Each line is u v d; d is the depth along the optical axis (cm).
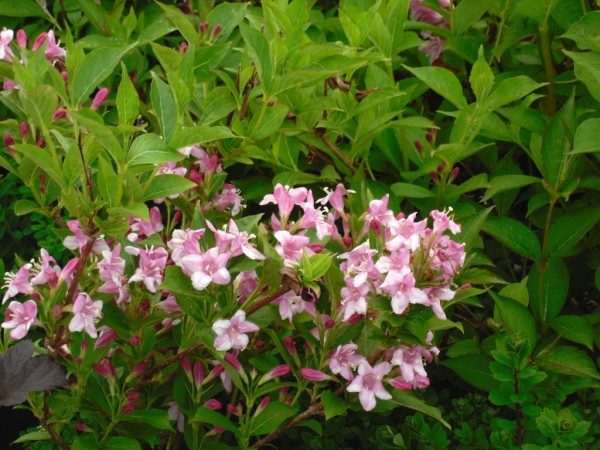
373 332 67
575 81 91
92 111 62
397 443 76
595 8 91
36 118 65
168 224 82
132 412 71
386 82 87
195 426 74
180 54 80
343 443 87
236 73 88
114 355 75
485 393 87
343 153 86
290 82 74
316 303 69
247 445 71
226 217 83
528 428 76
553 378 78
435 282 64
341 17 83
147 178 68
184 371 74
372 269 64
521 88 76
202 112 83
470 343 83
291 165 87
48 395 75
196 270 62
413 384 70
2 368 67
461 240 77
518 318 78
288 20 75
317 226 67
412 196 83
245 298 68
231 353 72
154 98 66
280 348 70
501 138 86
